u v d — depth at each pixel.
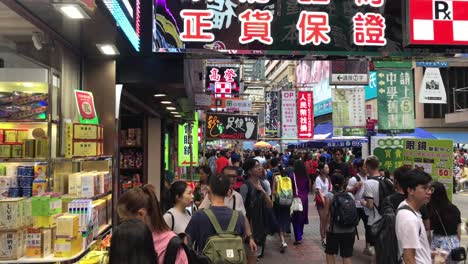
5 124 5.08
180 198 4.14
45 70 5.05
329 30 6.30
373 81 28.39
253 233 6.97
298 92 19.47
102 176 5.52
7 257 3.76
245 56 6.41
